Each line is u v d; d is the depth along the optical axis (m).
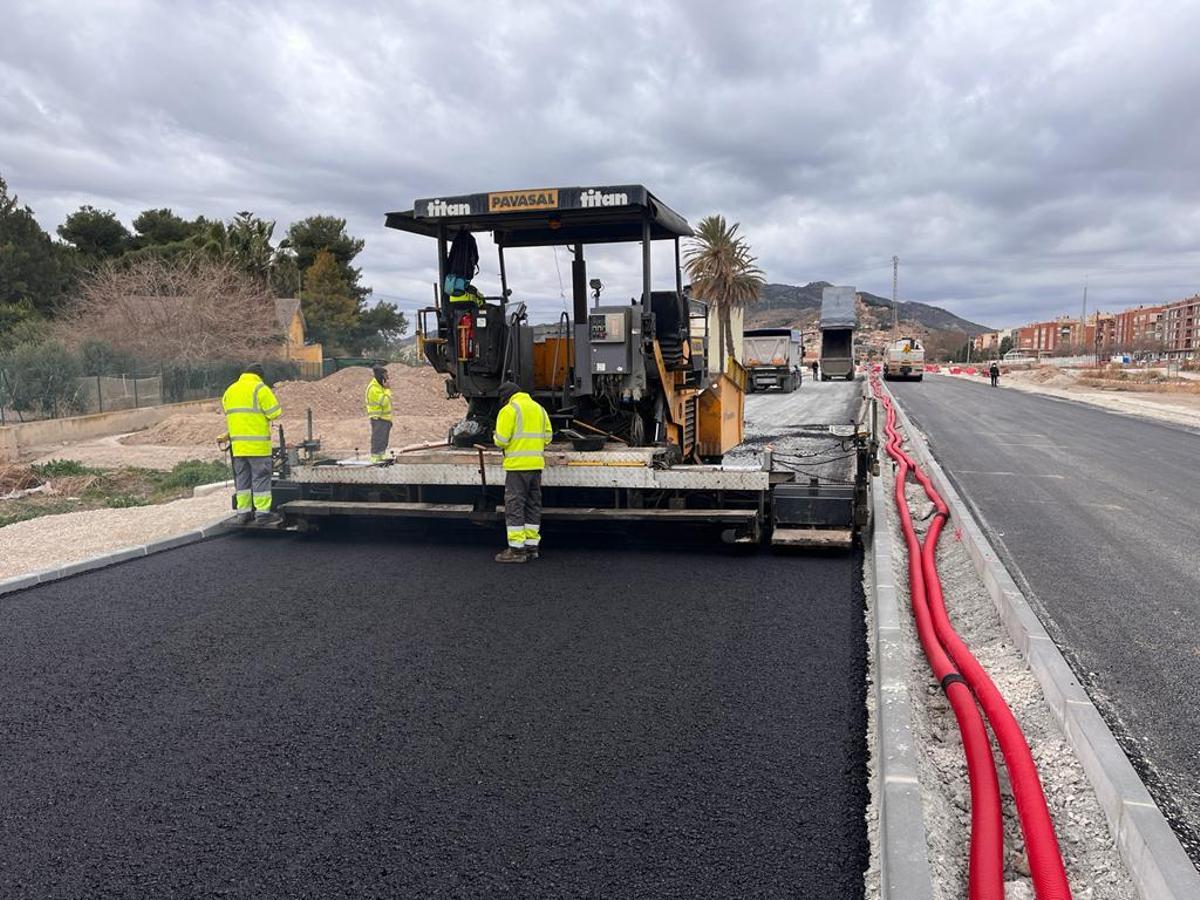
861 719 4.29
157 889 2.99
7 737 4.19
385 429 13.43
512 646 5.36
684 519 7.75
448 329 8.40
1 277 39.44
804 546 7.75
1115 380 47.47
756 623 5.78
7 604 6.43
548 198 7.66
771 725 4.22
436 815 3.44
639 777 3.72
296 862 3.14
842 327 45.88
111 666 5.11
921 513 9.91
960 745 4.15
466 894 2.94
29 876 3.08
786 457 12.45
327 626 5.80
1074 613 6.11
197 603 6.39
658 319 8.88
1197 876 2.78
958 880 3.03
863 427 11.50
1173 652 5.34
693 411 10.05
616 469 7.89
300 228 65.62
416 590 6.65
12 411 21.36
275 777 3.76
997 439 18.12
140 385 25.91
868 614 5.97
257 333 35.84
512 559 7.48
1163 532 8.78
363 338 66.19
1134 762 3.98
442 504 8.43
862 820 3.37
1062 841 3.34
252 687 4.76
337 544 8.34
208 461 16.61
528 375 8.59
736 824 3.35
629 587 6.67
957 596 6.68
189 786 3.70
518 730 4.19
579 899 2.91
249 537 8.71
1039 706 4.48
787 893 2.92
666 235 9.00
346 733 4.18
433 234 8.71
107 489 13.52
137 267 36.69
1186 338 167.75
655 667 5.00
